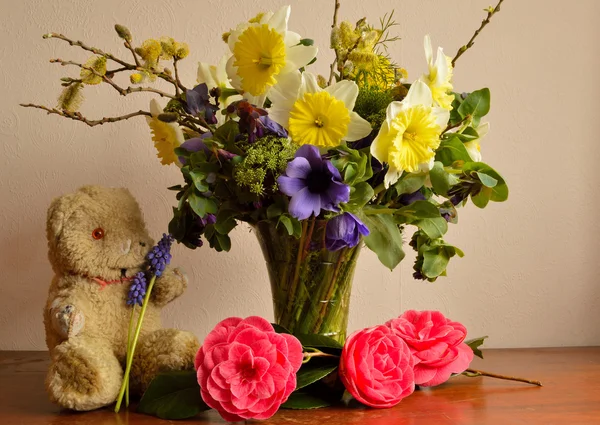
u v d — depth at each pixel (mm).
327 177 894
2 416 921
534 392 996
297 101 921
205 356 896
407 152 914
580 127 1279
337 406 948
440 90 970
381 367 940
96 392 921
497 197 980
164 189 1223
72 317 963
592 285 1285
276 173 907
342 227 890
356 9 1245
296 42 952
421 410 928
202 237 1226
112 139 1217
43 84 1212
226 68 976
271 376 887
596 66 1280
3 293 1212
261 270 1236
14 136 1211
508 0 1266
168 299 1042
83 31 1214
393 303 1253
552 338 1279
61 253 999
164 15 1224
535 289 1276
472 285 1268
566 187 1278
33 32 1211
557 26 1272
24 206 1213
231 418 886
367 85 998
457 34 1260
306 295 981
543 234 1276
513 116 1268
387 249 934
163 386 932
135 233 1025
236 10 1231
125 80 1217
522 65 1269
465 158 962
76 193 1025
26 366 1124
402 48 1251
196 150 941
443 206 998
